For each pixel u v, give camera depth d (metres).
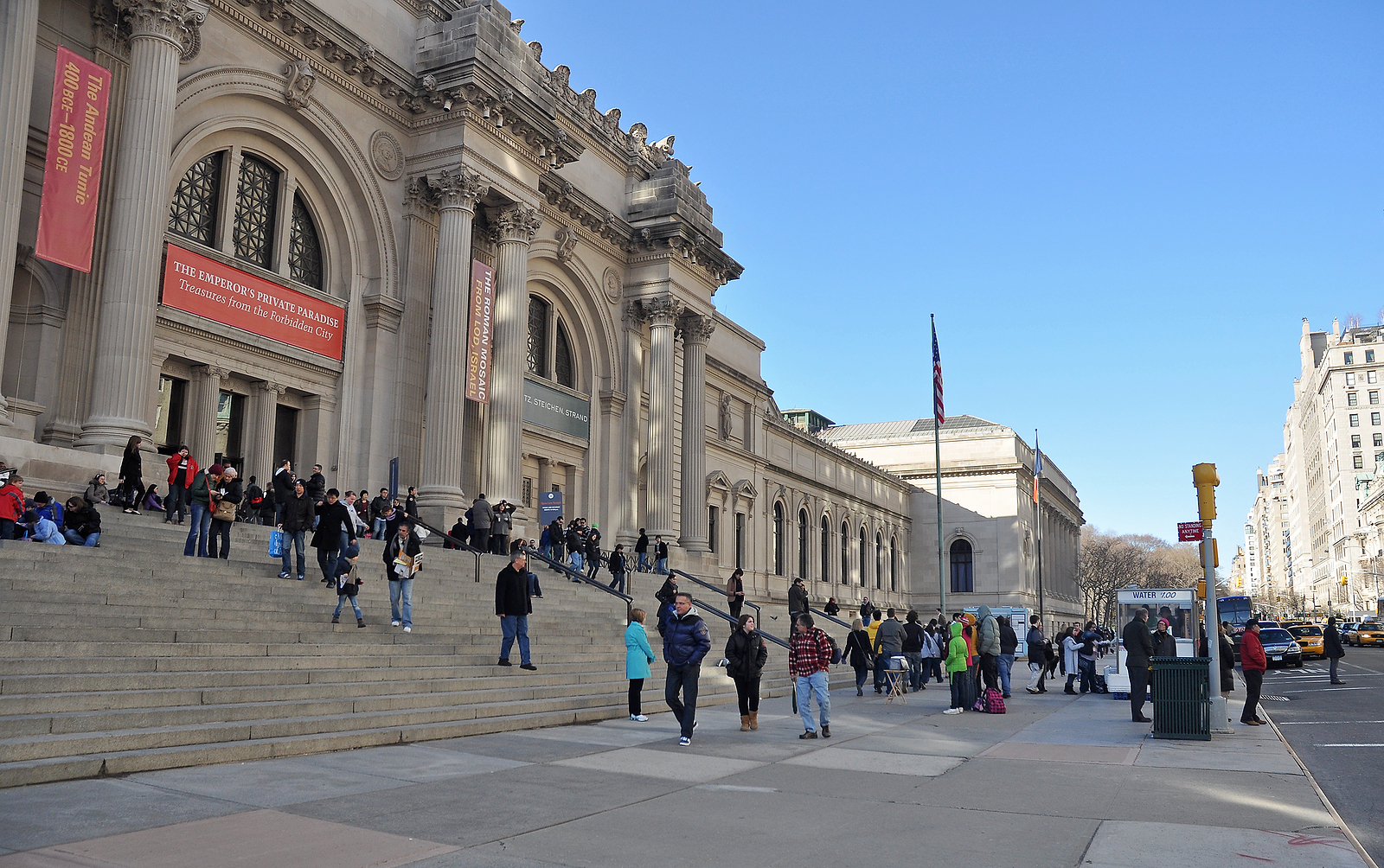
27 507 16.53
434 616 19.30
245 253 27.25
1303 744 16.08
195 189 25.95
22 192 20.23
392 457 29.97
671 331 42.00
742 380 58.06
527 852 7.37
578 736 14.14
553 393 38.22
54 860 6.55
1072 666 27.92
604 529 40.41
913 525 94.56
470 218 31.12
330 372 29.16
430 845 7.43
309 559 19.97
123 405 21.64
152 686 11.49
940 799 9.94
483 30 31.38
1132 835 8.29
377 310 30.06
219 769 10.05
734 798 9.75
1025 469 94.44
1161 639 23.02
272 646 13.88
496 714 14.77
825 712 15.10
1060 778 11.34
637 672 16.38
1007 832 8.41
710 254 44.41
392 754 11.61
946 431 99.06
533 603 23.67
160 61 22.92
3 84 19.94
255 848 7.10
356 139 29.80
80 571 14.70
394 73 30.45
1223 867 7.29
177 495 19.70
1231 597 64.88
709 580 41.78
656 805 9.28
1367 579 142.62
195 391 25.61
